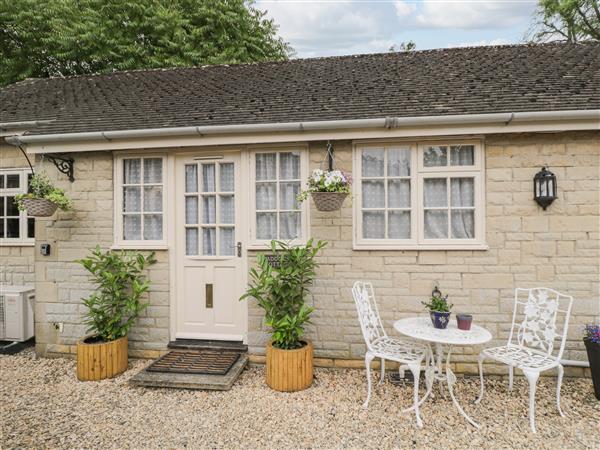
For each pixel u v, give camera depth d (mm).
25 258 5699
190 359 4180
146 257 4582
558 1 11977
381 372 3832
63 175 4695
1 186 5730
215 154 4566
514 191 3986
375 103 4457
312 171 4285
